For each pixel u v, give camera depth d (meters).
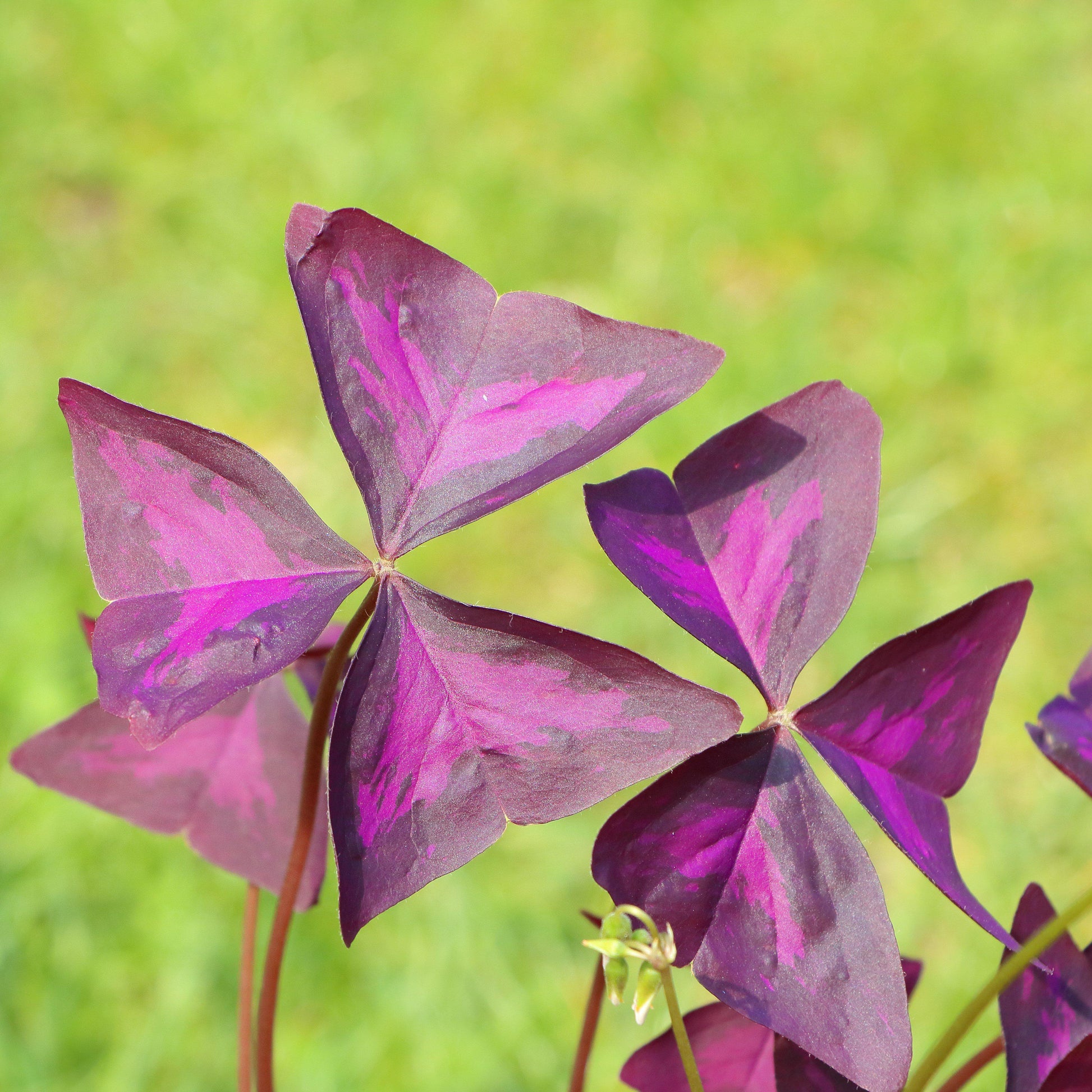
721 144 2.02
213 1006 1.25
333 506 1.60
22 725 1.39
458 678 0.50
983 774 1.40
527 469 0.50
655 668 0.49
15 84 2.08
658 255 1.89
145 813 0.57
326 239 0.50
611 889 0.50
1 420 1.66
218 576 0.50
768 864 0.50
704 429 1.65
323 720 0.50
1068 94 2.08
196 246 1.89
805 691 1.46
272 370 1.75
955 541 1.60
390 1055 1.22
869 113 2.06
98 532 0.49
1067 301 1.81
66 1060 1.21
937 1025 1.18
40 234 1.89
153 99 2.07
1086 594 1.54
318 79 2.11
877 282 1.87
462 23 2.20
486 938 1.29
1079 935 0.99
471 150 2.01
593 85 2.12
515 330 0.51
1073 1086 0.50
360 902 0.49
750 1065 0.53
